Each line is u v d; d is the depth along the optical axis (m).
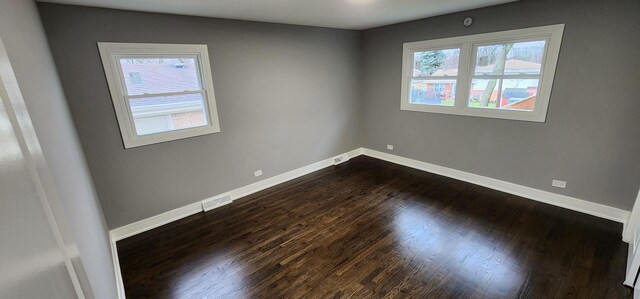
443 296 2.11
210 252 2.72
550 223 2.98
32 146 0.61
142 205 3.13
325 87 4.65
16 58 0.94
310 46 4.29
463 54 3.76
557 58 3.02
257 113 3.89
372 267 2.43
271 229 3.08
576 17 2.83
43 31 2.19
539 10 3.04
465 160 4.09
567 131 3.11
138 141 2.99
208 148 3.51
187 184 3.42
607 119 2.85
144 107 3.02
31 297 0.40
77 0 2.32
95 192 2.66
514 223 3.01
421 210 3.35
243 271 2.45
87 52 2.59
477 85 3.77
